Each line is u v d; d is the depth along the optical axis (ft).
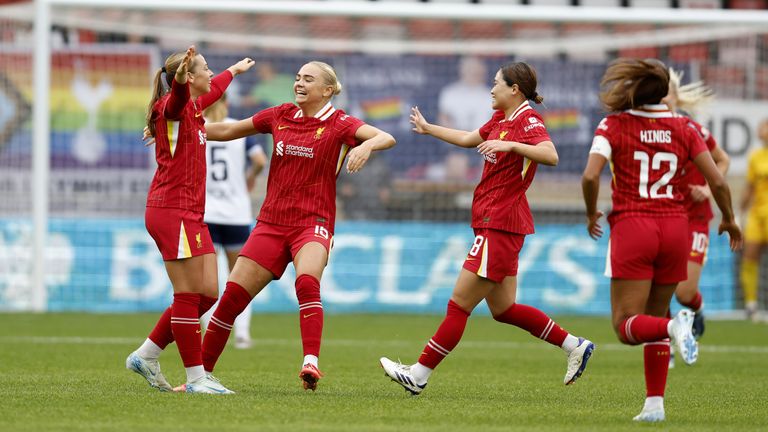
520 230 82.12
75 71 192.85
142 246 183.11
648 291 70.95
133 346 124.47
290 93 200.75
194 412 69.97
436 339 82.43
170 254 79.00
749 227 180.55
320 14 181.16
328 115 82.84
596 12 181.98
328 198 83.10
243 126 85.81
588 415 73.20
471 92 201.46
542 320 86.48
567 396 85.97
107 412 69.62
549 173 198.70
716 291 191.42
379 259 187.21
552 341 86.99
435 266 187.42
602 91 80.28
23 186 195.52
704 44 198.59
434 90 201.26
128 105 194.08
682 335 66.95
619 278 70.49
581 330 159.84
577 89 199.72
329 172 82.84
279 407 73.31
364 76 200.54
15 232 183.93
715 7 224.94
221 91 84.94
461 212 200.95
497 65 202.69
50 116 191.72
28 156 195.93
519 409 76.02
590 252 188.85
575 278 187.73
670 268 71.31
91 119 192.95
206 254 80.69
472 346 137.08
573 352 86.43
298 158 82.43
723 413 75.82
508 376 102.47
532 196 198.18
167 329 81.76
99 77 193.57
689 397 86.53
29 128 196.03
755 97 195.83
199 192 80.33
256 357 115.75
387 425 66.18
